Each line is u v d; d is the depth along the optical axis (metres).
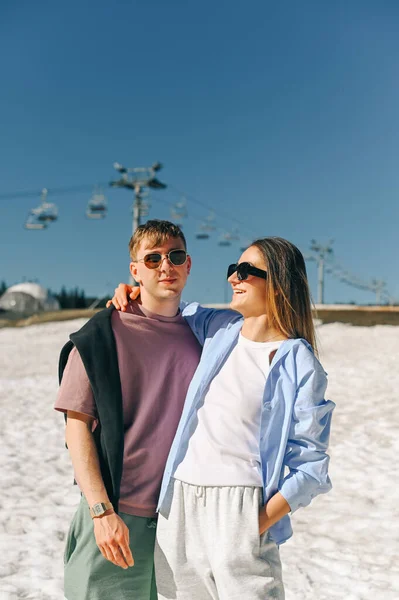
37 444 9.21
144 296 2.70
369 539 5.23
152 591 2.53
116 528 2.29
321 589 4.27
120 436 2.41
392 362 18.58
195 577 2.29
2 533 5.43
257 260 2.51
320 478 2.28
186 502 2.29
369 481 6.86
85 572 2.47
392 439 8.73
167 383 2.55
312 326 2.53
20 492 6.71
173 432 2.52
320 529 5.53
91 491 2.32
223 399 2.37
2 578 4.45
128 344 2.55
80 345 2.45
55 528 5.57
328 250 71.81
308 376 2.33
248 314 2.52
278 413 2.34
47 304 72.00
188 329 2.71
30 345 32.00
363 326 34.62
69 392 2.46
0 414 11.88
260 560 2.23
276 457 2.31
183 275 2.68
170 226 2.70
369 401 11.68
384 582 4.34
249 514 2.22
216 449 2.30
